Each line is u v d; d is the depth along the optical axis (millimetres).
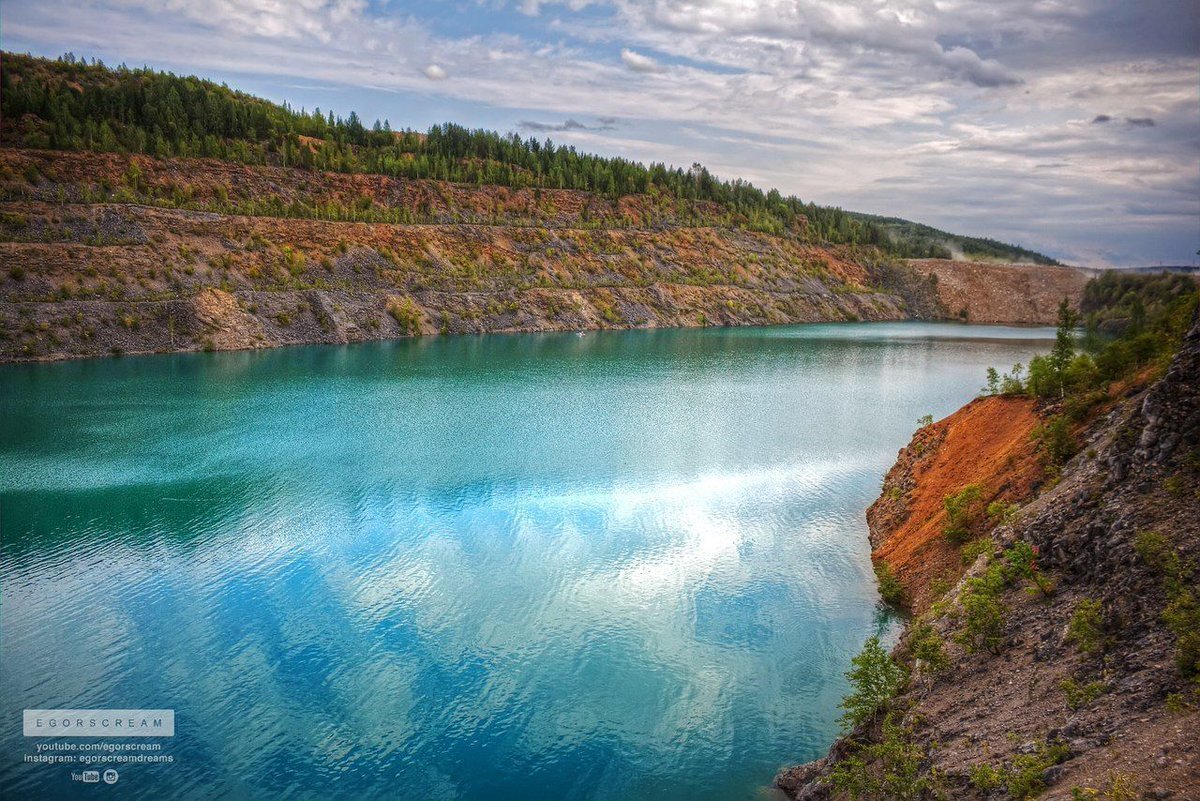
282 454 60031
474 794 23203
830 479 54094
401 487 51531
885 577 35344
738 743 25484
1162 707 15867
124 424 70188
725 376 105062
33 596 35625
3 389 86375
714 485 52438
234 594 35938
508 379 99250
